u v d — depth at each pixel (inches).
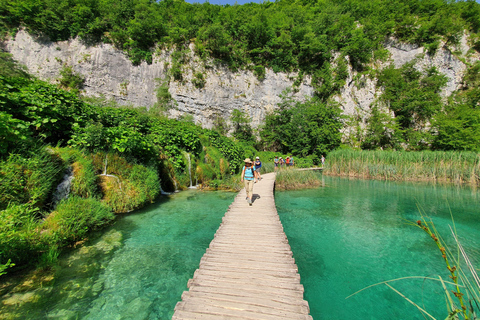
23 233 145.3
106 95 1026.7
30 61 1031.0
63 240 176.2
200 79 1098.7
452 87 1483.8
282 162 916.6
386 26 1533.0
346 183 593.6
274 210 269.1
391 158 701.3
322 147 1104.2
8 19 1042.1
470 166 594.9
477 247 224.2
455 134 1026.1
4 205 155.7
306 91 1309.1
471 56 1561.3
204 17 1248.8
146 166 335.6
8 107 213.5
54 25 1048.8
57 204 200.5
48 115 245.8
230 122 1141.1
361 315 131.5
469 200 407.2
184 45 1120.2
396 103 1336.1
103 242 193.8
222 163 553.0
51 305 118.2
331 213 327.0
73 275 145.3
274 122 1169.4
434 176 630.5
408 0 1706.4
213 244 173.8
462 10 1643.7
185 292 114.0
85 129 272.2
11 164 167.9
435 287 158.7
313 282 162.7
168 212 287.9
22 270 140.6
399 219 303.1
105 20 1094.4
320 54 1357.0
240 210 269.6
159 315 118.7
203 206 323.0
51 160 204.5
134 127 406.9
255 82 1224.8
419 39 1526.8
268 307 103.9
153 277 152.3
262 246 169.8
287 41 1261.1
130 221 248.1
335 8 1589.6
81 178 227.6
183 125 594.9
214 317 97.5
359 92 1369.3
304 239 237.1
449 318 58.8
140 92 1077.8
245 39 1257.4
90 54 1048.8
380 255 204.1
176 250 191.9
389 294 150.8
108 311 118.8
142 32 1084.5
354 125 1299.2
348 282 163.3
